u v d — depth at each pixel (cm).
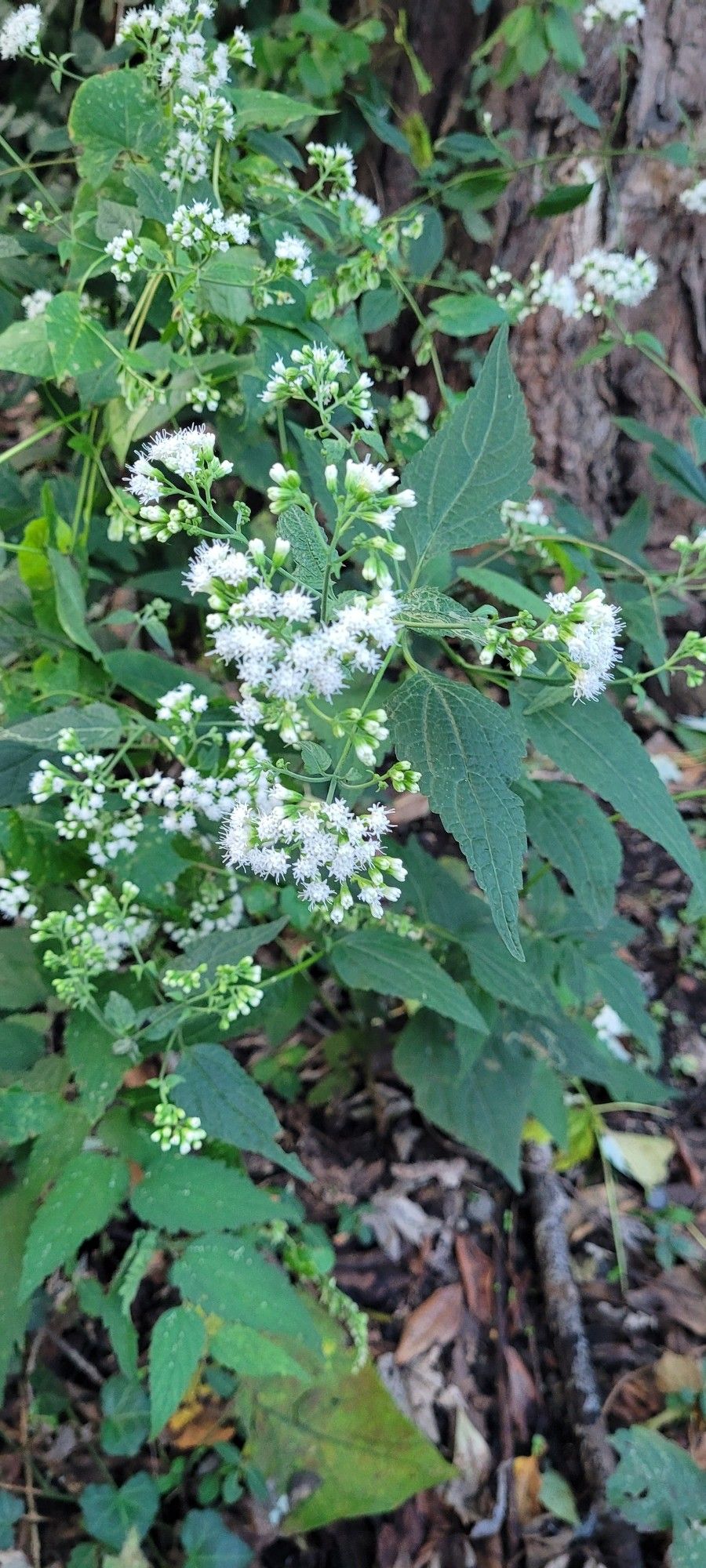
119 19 49
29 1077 35
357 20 56
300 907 38
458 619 25
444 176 56
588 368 66
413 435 48
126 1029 33
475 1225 50
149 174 36
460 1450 43
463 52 57
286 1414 41
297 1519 39
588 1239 51
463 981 45
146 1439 40
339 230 46
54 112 53
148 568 52
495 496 28
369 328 46
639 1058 57
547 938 46
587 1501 42
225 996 35
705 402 69
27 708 38
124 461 40
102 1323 44
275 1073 53
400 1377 45
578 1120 54
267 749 38
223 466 25
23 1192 33
